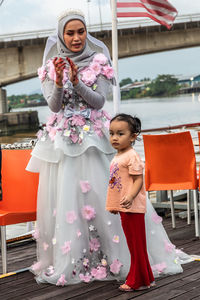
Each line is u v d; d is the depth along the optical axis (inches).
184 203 195.2
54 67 109.9
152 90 2185.0
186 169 155.5
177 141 153.7
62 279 108.6
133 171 100.7
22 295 104.3
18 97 2087.8
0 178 123.4
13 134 1603.1
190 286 105.0
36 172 122.5
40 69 119.6
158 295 100.1
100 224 113.3
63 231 110.8
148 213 118.0
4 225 120.8
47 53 121.6
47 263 117.5
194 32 1252.5
